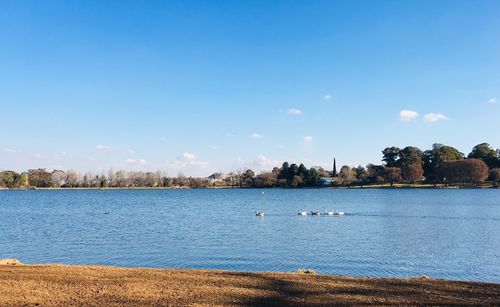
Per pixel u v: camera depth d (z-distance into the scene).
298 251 39.62
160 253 38.50
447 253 38.78
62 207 114.19
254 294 18.11
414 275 29.77
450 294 18.38
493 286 19.91
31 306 15.98
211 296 17.72
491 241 46.44
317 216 79.94
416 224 64.81
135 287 18.95
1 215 87.44
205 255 37.41
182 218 78.50
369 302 17.12
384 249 40.88
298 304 16.78
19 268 22.48
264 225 64.38
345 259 35.75
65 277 20.45
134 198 171.50
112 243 45.28
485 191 189.88
